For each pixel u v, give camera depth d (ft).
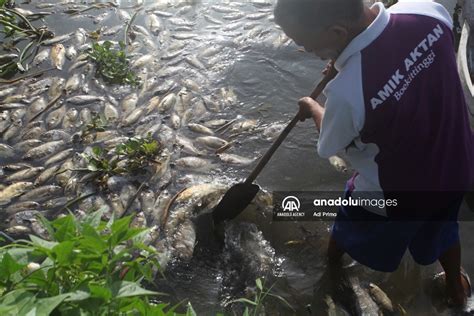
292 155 13.80
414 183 8.57
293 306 10.82
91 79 16.06
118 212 12.55
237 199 11.74
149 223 12.30
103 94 15.64
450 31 8.00
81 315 5.02
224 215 11.95
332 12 7.25
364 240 9.65
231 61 16.48
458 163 8.57
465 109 8.46
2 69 16.42
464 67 13.00
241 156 13.84
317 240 11.91
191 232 12.02
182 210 12.45
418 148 8.21
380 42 7.49
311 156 13.76
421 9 7.80
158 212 12.49
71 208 12.70
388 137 8.06
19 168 13.67
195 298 10.91
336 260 11.30
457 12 14.82
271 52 16.67
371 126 7.86
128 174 13.38
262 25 17.69
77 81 15.99
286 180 13.26
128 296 5.16
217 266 11.48
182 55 16.78
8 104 15.37
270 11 18.25
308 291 11.06
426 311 10.61
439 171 8.50
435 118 8.11
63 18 18.34
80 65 16.47
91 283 5.24
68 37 17.53
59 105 15.35
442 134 8.24
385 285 11.09
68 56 16.81
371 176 8.71
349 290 11.02
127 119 14.87
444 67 7.90
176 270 11.38
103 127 14.62
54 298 4.80
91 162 13.39
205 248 11.77
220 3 18.74
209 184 13.07
